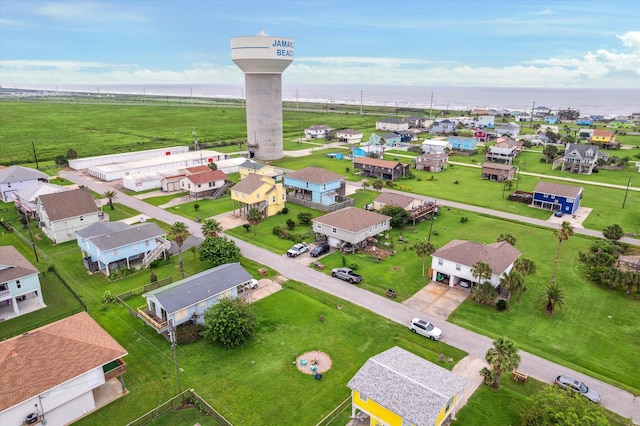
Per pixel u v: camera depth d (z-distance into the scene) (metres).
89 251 57.47
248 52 119.50
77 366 31.86
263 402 33.53
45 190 77.06
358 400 30.95
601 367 37.94
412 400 28.89
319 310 46.97
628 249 63.72
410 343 41.12
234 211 81.31
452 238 68.31
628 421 31.80
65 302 48.97
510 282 46.41
